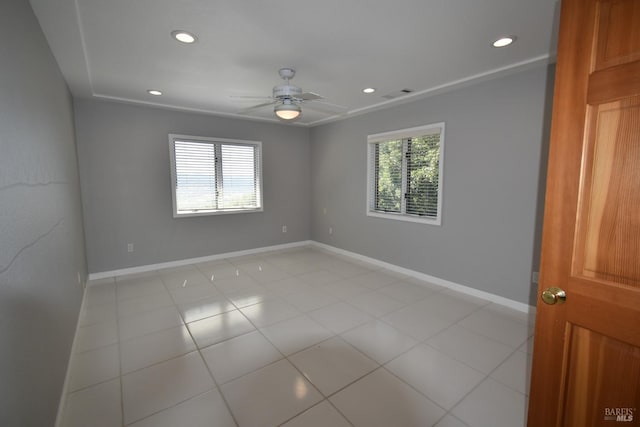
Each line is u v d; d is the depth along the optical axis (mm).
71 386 1925
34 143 1649
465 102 3309
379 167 4539
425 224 3838
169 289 3582
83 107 3717
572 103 1067
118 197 4023
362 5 1813
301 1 1771
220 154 4848
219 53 2473
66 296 2217
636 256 971
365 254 4789
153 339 2477
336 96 3648
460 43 2311
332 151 5273
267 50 2422
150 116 4180
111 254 4035
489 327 2674
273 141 5359
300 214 5836
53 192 2057
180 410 1733
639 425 996
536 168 2828
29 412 1264
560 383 1165
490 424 1631
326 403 1786
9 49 1329
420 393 1869
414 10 1869
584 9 1020
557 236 1139
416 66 2756
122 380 1985
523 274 2982
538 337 1225
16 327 1192
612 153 997
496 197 3123
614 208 1005
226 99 3801
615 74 970
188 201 4621
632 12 930
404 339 2477
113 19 1936
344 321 2787
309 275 4109
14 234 1227
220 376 2027
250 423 1643
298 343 2420
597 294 1049
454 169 3463
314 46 2357
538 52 2471
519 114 2896
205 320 2805
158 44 2303
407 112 3949
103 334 2555
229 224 5004
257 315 2908
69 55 2414
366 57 2553
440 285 3709
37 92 1796
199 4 1791
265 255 5188
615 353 1029
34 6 1744
